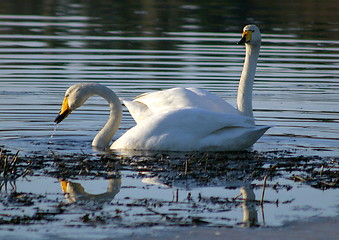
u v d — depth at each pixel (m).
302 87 20.72
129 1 39.19
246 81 15.72
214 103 15.09
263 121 17.06
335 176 12.54
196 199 11.06
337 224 10.05
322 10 36.75
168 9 36.03
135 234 9.51
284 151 14.45
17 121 16.62
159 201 10.92
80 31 28.95
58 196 11.10
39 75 21.33
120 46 26.03
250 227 9.87
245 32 15.55
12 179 12.07
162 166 13.02
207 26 30.66
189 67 22.81
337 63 23.92
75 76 21.30
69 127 16.38
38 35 27.81
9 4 36.91
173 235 9.50
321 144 15.08
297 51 25.91
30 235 9.38
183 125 14.18
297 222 10.11
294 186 11.97
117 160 13.44
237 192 11.52
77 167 12.86
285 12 35.56
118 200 10.94
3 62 23.00
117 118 14.99
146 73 21.84
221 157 13.74
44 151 14.13
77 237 9.34
